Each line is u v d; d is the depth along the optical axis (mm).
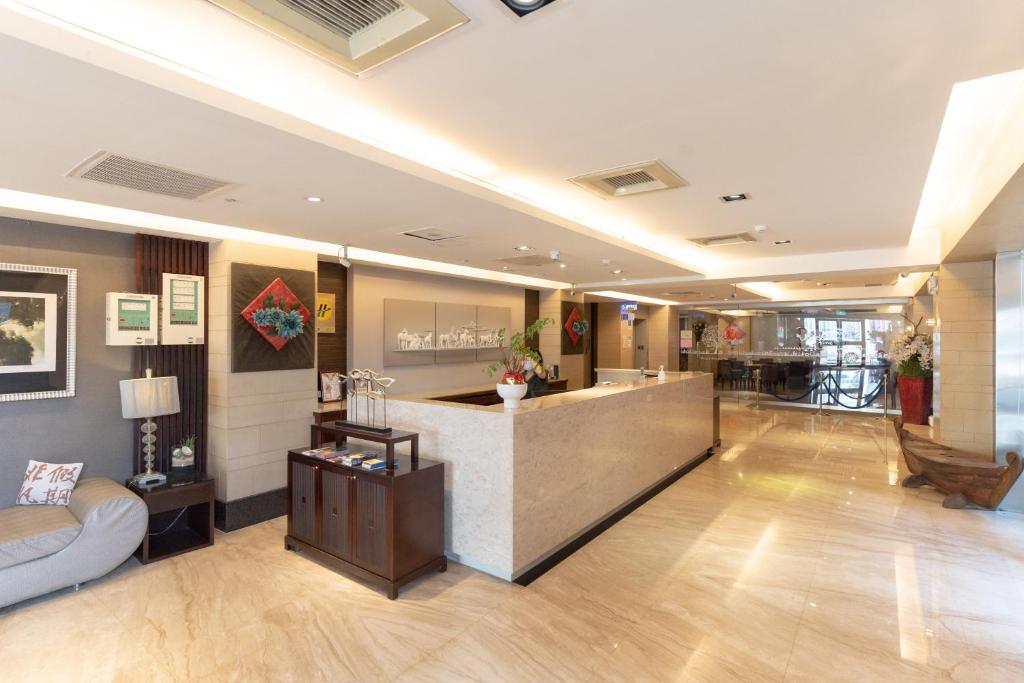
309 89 2467
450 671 2729
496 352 8773
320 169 2992
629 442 5203
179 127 2389
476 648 2928
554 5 1781
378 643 2977
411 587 3619
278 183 3266
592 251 5770
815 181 3754
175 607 3379
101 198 3631
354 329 6562
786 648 2936
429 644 2967
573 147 3166
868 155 3225
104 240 4457
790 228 5340
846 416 11320
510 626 3148
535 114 2705
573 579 3756
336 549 3893
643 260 6414
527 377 5398
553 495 4090
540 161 3420
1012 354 5785
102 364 4457
